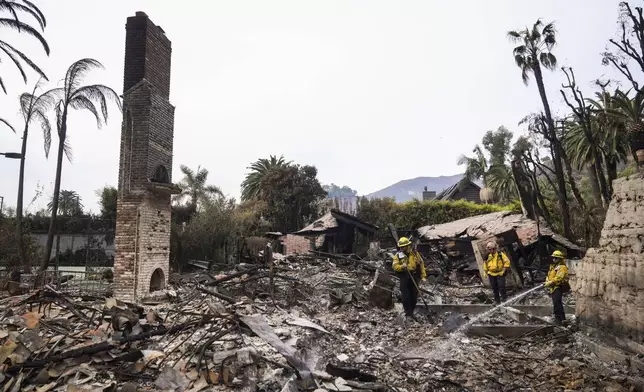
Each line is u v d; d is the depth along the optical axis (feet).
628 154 75.77
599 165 72.79
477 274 62.18
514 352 24.89
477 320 33.68
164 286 46.68
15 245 72.74
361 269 62.59
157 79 46.44
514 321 33.60
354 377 19.51
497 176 148.56
